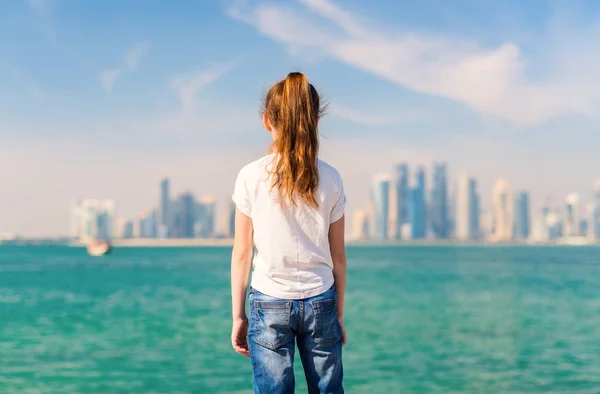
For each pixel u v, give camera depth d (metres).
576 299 24.52
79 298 24.95
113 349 11.62
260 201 2.58
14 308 20.67
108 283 35.22
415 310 20.02
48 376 9.09
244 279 2.65
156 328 15.00
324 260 2.61
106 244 101.56
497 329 14.91
